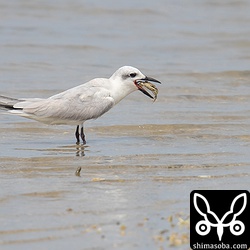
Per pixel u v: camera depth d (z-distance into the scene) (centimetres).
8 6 3177
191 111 1859
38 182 1285
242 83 2205
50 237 1040
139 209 1159
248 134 1658
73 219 1108
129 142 1590
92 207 1162
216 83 2191
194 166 1401
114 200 1197
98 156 1467
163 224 1100
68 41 2688
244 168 1393
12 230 1060
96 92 1578
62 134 1655
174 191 1248
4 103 1559
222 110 1875
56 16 3095
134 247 1018
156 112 1845
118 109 1872
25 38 2697
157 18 3170
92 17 3122
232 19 3192
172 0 3478
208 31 2953
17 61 2367
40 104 1550
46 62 2378
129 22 3075
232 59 2525
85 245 1016
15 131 1656
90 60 2453
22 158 1440
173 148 1538
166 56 2553
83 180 1303
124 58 2502
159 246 1024
